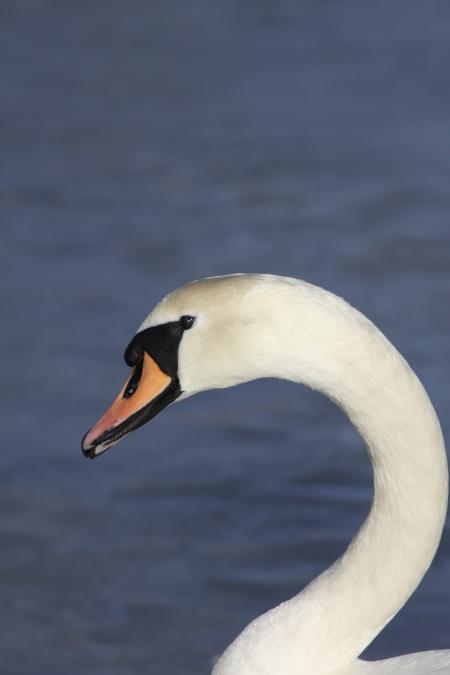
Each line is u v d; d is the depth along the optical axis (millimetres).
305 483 11297
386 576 5957
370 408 5695
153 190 18891
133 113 22578
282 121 21797
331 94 23094
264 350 5770
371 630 6051
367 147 20344
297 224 17312
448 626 9289
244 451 11891
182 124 21922
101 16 28312
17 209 18250
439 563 10023
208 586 9859
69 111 22734
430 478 5785
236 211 17938
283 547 10352
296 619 6121
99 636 9305
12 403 12773
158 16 28266
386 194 18234
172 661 8992
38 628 9414
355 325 5680
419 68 24266
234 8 28547
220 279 5969
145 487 11320
